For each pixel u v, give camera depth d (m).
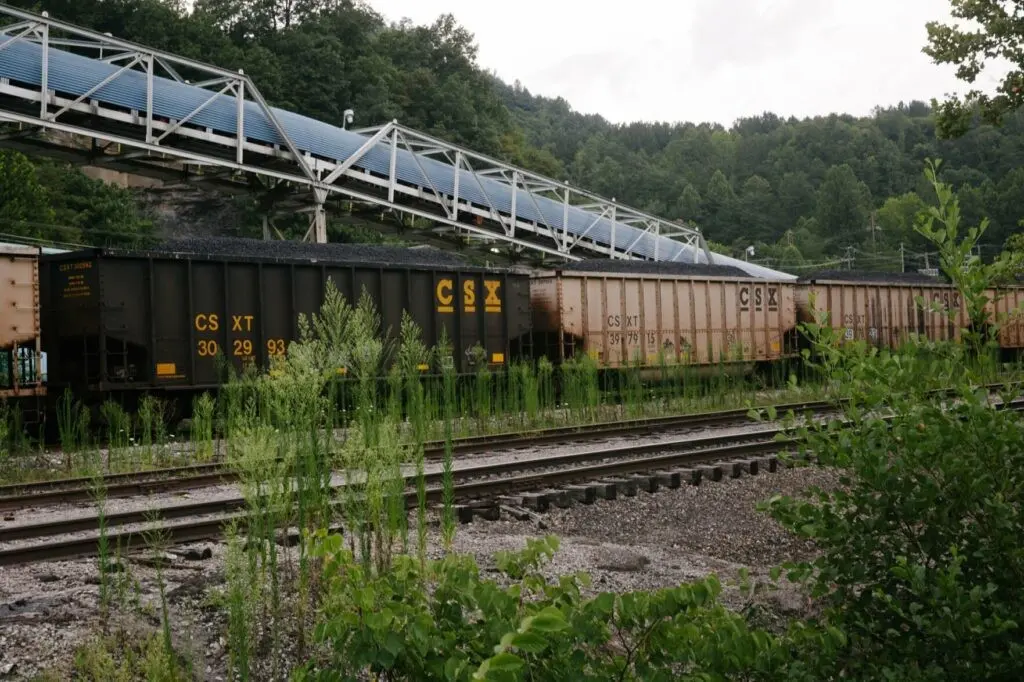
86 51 88.81
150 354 17.95
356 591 3.57
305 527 6.28
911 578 4.27
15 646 5.59
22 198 47.75
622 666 3.79
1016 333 32.34
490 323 23.92
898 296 34.50
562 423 19.45
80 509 10.77
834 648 4.49
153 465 14.17
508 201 51.19
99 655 5.35
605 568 7.83
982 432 4.55
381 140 46.62
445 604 3.70
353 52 111.69
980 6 18.61
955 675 4.31
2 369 16.97
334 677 3.64
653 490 11.59
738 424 19.16
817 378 27.03
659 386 27.41
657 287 27.64
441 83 124.69
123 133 37.53
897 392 4.85
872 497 4.89
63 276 18.12
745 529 9.93
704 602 3.78
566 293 25.42
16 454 15.41
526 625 2.98
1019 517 4.62
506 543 8.69
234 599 5.34
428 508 10.05
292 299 19.86
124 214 55.62
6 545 8.69
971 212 166.25
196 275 18.75
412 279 22.12
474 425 18.88
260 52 96.00
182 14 98.69
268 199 44.31
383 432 6.98
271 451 6.37
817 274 35.12
